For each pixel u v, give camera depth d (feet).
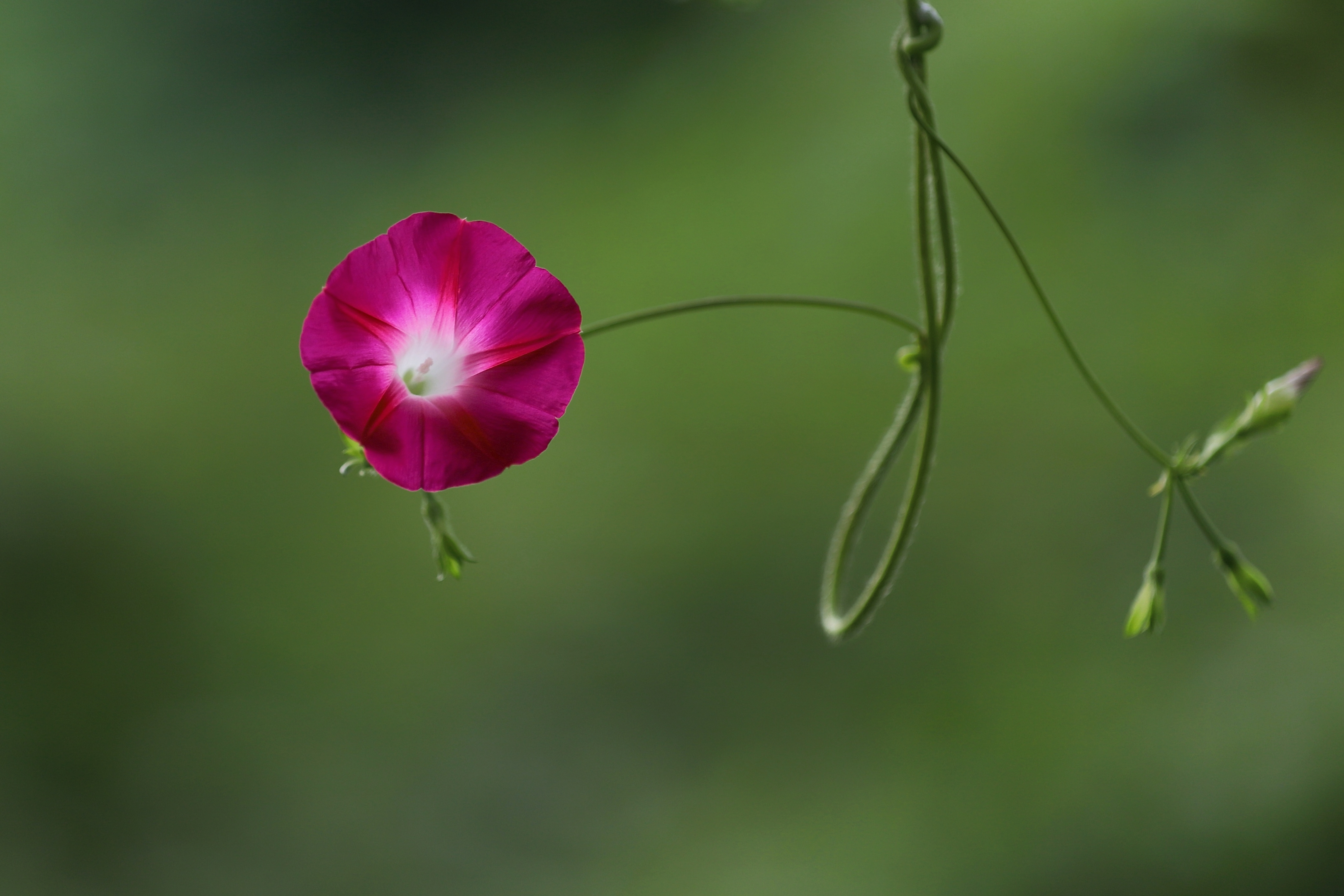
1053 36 9.02
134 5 15.99
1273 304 7.44
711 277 10.71
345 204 15.44
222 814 7.97
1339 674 6.09
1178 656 6.77
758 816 7.32
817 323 9.91
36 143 14.82
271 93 16.61
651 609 8.84
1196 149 7.79
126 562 9.87
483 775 8.05
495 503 9.96
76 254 13.71
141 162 15.25
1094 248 8.29
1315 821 5.74
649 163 12.98
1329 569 6.56
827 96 11.62
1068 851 6.34
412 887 7.39
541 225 13.26
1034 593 7.57
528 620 9.06
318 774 8.21
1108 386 7.99
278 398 11.50
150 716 8.71
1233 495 7.23
